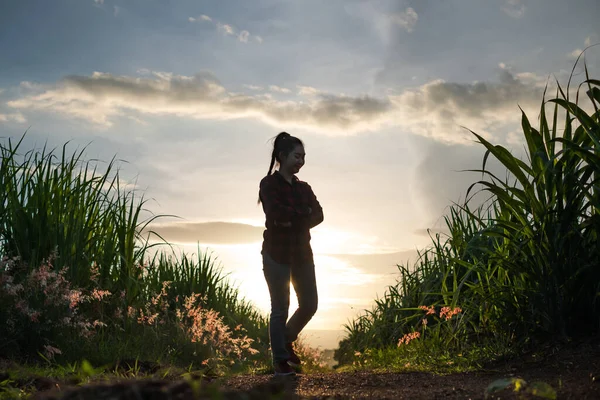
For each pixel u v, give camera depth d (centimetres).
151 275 686
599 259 353
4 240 509
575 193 352
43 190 548
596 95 344
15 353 404
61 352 414
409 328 562
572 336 352
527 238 377
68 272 508
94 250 572
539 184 366
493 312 409
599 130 341
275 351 386
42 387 274
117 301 552
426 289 552
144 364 402
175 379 329
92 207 578
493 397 226
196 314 595
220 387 300
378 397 248
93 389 185
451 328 449
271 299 396
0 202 504
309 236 409
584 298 362
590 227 362
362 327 649
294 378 354
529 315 377
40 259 507
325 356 702
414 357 423
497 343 378
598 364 293
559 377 279
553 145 361
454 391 256
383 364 446
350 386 307
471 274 504
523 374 304
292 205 400
